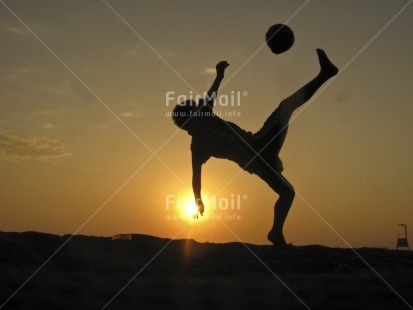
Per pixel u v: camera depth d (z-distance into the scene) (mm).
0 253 6312
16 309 4723
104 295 5102
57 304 4840
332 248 7852
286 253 7098
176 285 5418
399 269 6195
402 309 4758
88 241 7742
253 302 4922
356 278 5613
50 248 6941
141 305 4848
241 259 6781
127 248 7250
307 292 5211
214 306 4852
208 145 7840
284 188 7969
